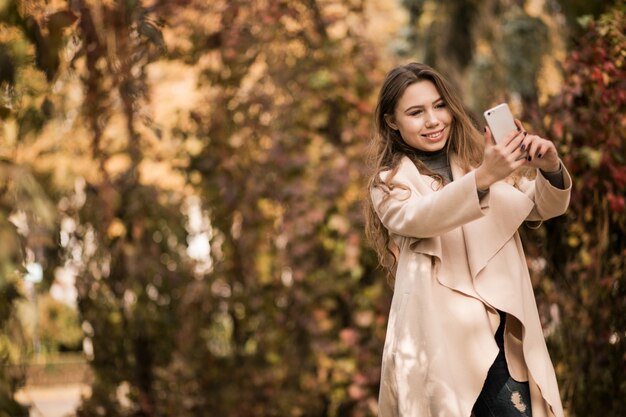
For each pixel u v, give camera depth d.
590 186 3.82
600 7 4.78
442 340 2.52
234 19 6.13
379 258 2.94
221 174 6.49
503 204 2.60
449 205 2.42
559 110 3.91
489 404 2.56
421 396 2.52
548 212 2.62
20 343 3.24
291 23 6.35
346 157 6.05
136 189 6.70
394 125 2.72
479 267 2.55
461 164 2.69
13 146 3.97
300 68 6.12
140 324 6.89
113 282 6.82
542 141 2.44
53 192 6.28
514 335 2.59
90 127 5.99
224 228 6.77
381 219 2.66
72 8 3.78
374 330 6.09
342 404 6.45
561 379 4.04
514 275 2.59
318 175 6.04
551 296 4.07
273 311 6.66
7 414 3.19
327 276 6.10
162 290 6.99
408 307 2.58
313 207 5.96
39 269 5.99
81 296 6.69
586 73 3.84
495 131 2.44
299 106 6.10
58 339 7.21
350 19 6.66
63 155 6.36
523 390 2.56
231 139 6.46
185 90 7.25
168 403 6.92
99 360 6.88
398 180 2.63
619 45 3.72
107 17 4.31
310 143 6.12
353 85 6.14
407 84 2.65
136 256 6.76
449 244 2.61
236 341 7.07
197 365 6.99
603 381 3.87
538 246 4.10
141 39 4.93
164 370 6.97
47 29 3.28
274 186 6.34
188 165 6.72
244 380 6.90
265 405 6.83
